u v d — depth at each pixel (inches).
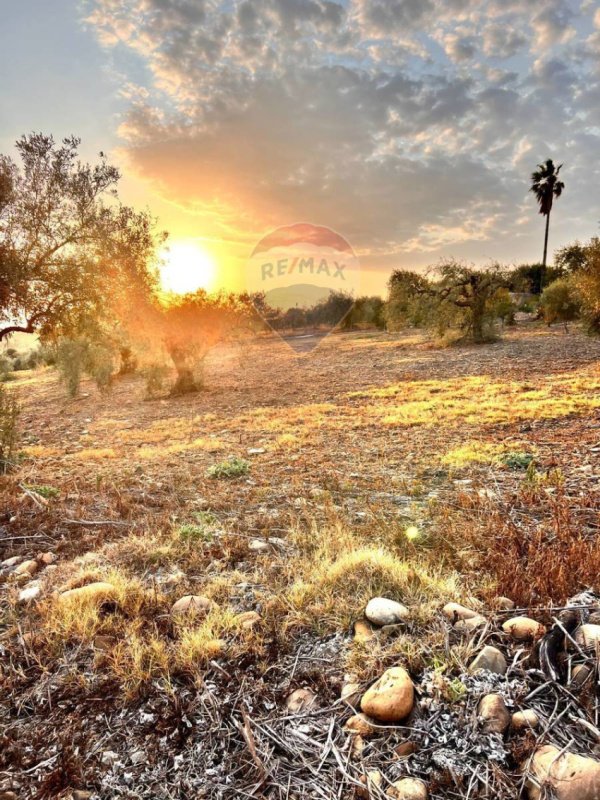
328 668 112.0
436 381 763.4
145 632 128.5
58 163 287.3
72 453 452.1
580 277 872.3
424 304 1312.7
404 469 312.2
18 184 275.7
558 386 592.1
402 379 834.2
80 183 288.0
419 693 100.4
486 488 251.1
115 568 167.5
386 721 93.7
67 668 116.0
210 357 1537.9
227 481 303.7
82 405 896.3
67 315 290.2
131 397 935.7
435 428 439.5
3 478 295.0
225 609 139.0
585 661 103.8
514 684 100.3
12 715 102.7
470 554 169.8
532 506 216.8
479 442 369.4
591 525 190.7
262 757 89.0
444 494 251.6
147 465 365.1
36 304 275.6
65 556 185.2
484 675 103.0
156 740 94.4
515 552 159.6
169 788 84.0
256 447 423.5
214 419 618.8
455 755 85.7
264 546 186.7
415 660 108.3
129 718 100.2
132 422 661.3
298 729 95.3
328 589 142.6
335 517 211.3
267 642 122.8
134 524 213.5
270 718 98.7
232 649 119.0
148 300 354.9
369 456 356.2
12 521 217.2
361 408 599.2
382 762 86.1
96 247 300.8
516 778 80.7
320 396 744.3
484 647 109.7
